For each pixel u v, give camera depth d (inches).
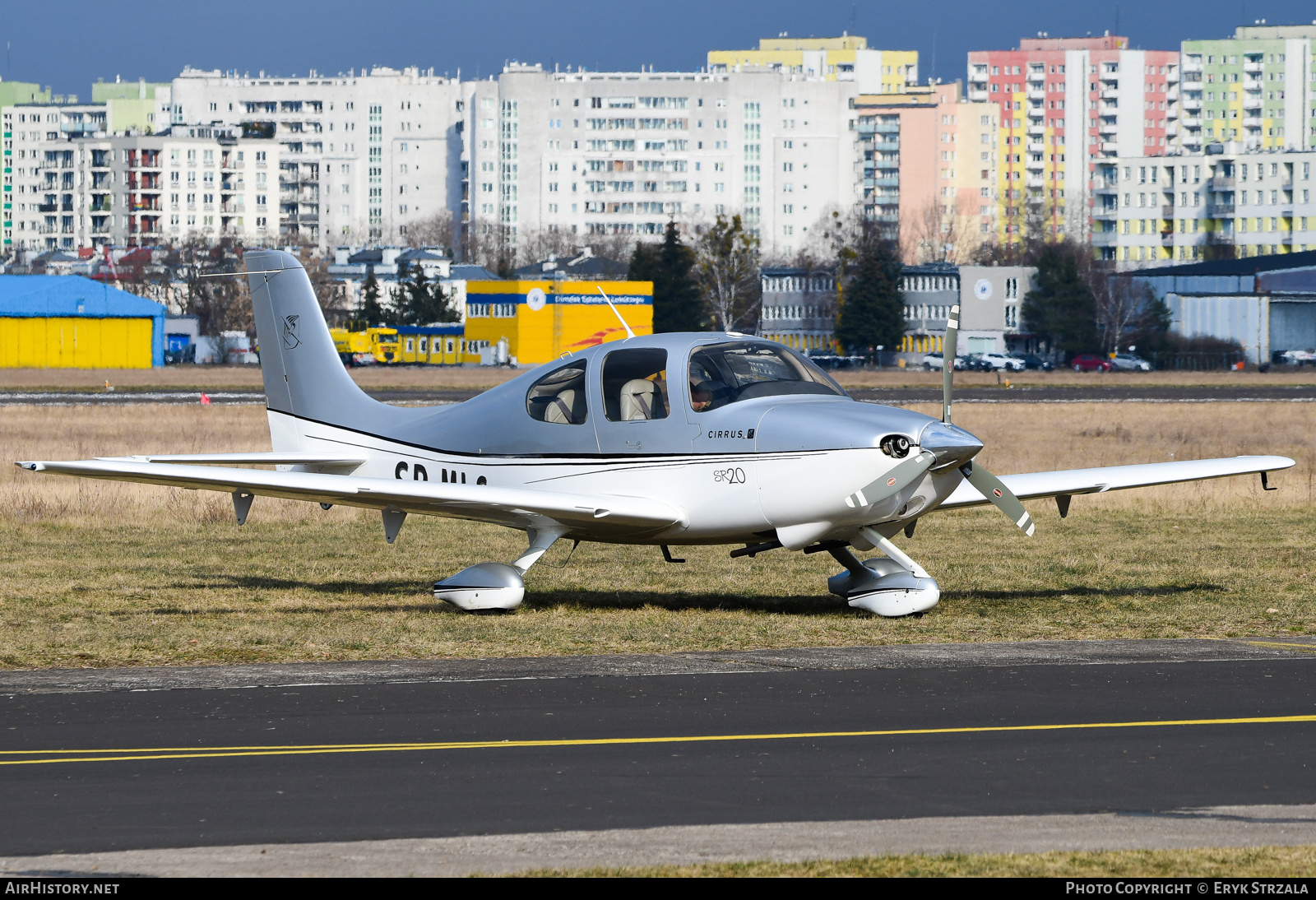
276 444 2118.6
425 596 1881.2
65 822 887.7
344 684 1305.4
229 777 986.7
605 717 1167.6
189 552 2319.1
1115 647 1488.7
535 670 1370.6
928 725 1139.3
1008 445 4564.5
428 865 806.5
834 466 1603.1
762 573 2074.3
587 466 1756.9
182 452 4099.4
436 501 1665.8
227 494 3159.5
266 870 799.1
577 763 1021.2
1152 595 1862.7
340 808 914.7
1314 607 1755.7
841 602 1815.9
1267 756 1040.2
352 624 1635.1
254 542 2459.4
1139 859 810.2
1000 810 908.0
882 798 934.4
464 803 925.2
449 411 1920.5
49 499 2997.0
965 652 1461.6
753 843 843.4
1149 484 1841.8
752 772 999.0
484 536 2571.4
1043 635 1567.4
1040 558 2253.9
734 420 1667.1
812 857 817.5
